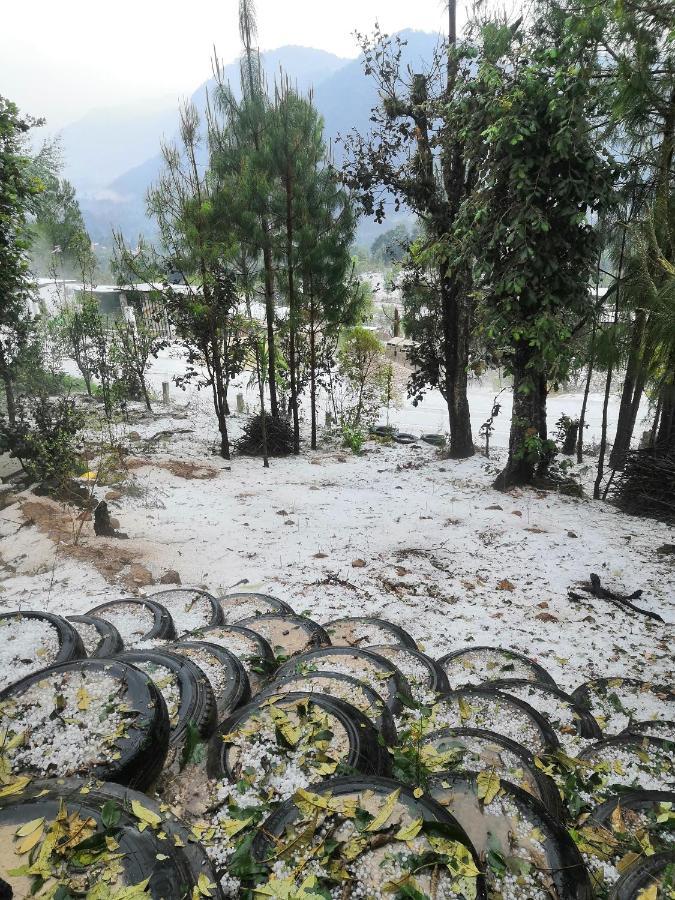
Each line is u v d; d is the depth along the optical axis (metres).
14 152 9.14
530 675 3.62
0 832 1.44
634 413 9.95
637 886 1.62
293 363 12.05
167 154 10.65
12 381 10.40
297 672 2.86
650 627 4.89
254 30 10.52
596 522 7.67
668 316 5.30
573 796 2.12
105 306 27.06
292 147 10.60
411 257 11.15
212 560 6.25
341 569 6.04
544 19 7.52
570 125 6.73
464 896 1.36
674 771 2.35
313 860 1.44
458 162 9.79
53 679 2.09
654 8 4.41
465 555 6.55
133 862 1.37
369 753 1.94
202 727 2.15
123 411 14.44
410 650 3.45
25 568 5.59
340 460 11.68
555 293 7.67
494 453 12.23
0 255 8.90
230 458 11.70
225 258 10.45
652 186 6.89
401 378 21.44
